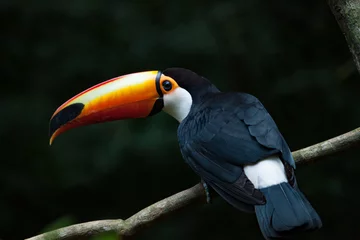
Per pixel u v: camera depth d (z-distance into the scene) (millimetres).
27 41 15008
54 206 13648
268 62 13914
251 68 13914
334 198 12883
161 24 14703
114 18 14938
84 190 13703
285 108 13531
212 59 14117
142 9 14922
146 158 13391
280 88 13609
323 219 12906
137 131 13500
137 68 14383
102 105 8000
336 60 13773
